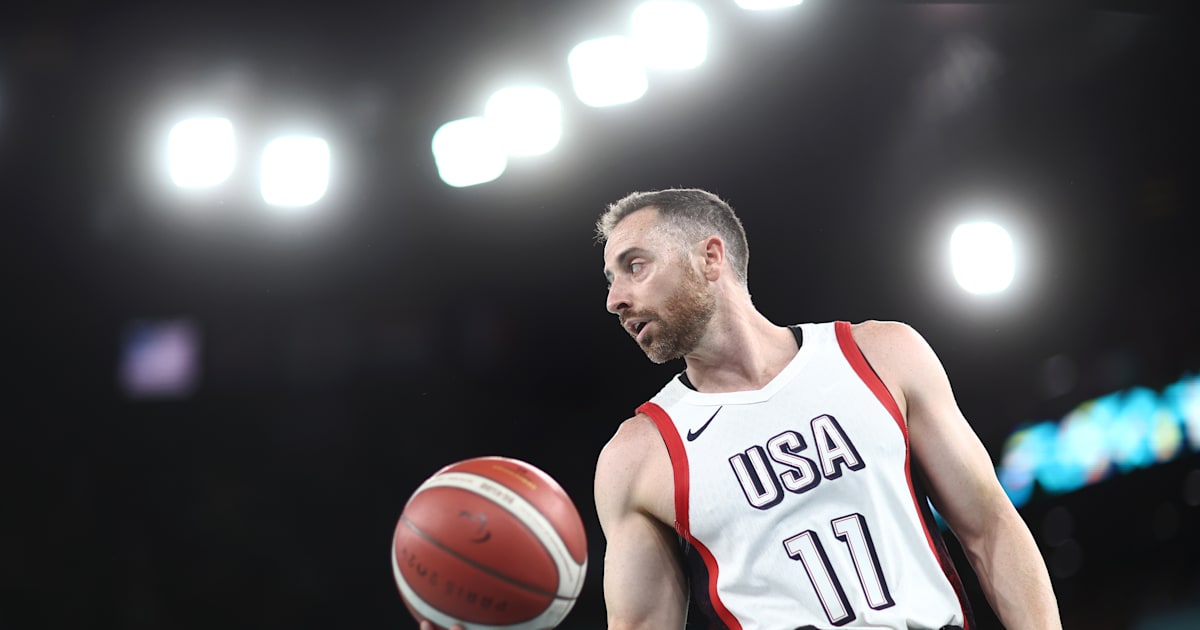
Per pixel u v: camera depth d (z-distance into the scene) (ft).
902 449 17.47
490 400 73.20
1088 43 59.52
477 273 68.44
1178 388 88.69
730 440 17.72
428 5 47.55
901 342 18.34
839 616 16.58
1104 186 72.90
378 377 70.69
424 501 17.42
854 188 65.51
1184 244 78.84
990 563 17.56
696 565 17.79
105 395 65.77
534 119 50.16
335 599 65.62
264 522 66.28
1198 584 93.71
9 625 59.77
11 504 62.59
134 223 61.26
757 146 61.05
